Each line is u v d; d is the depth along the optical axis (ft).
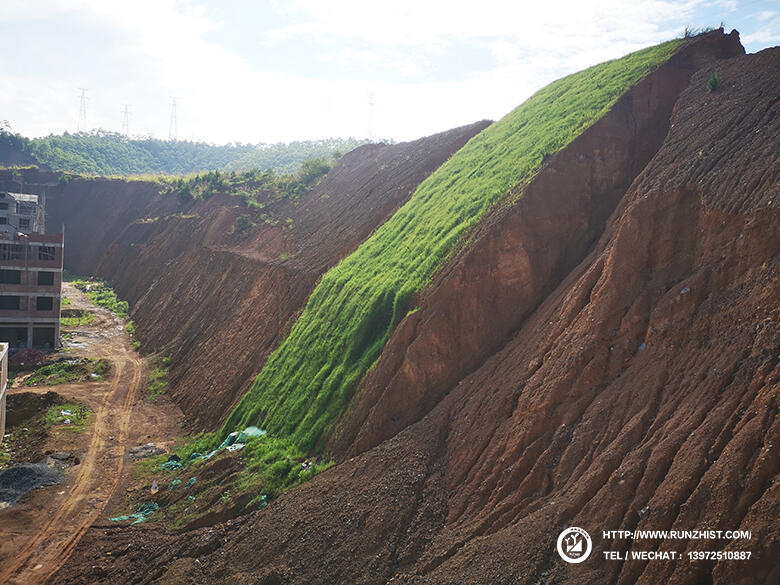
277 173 449.06
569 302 58.59
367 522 51.47
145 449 90.89
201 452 88.02
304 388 82.58
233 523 61.41
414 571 44.78
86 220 319.88
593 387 49.03
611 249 56.13
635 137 77.05
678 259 51.52
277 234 170.40
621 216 64.28
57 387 122.11
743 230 45.34
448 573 41.88
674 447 37.88
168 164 580.30
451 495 51.13
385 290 80.84
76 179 335.26
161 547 60.75
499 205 76.13
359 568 47.44
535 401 51.24
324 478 61.87
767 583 28.40
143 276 227.20
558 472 44.86
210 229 206.08
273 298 121.49
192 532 62.13
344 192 168.96
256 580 49.29
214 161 615.98
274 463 70.23
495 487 48.26
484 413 56.08
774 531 29.27
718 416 37.17
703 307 45.42
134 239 271.49
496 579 38.86
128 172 522.47
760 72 64.49
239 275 149.48
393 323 74.95
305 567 49.73
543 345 57.26
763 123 52.70
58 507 71.46
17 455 89.76
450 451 55.83
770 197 44.21
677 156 61.11
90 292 243.19
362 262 100.17
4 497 72.54
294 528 54.85
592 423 45.85
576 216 71.92
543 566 38.01
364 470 59.00
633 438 41.55
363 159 194.59
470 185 93.09
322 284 103.14
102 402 114.62
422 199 107.45
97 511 71.10
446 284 68.95
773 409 34.27
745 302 42.19
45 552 62.03
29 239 153.28
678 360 44.39
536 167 77.46
